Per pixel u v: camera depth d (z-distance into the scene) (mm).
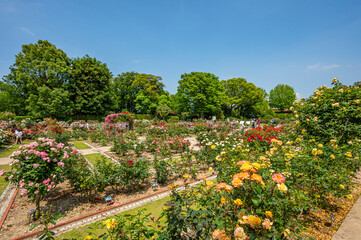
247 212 1688
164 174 5141
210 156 6109
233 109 44031
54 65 22438
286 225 1878
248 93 37844
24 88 23484
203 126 15219
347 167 3447
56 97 21391
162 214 1780
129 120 14555
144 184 5109
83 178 4066
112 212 3658
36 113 20969
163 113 26656
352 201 3373
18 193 4488
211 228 1571
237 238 1263
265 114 41906
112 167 4543
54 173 3449
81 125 16984
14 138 11945
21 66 21594
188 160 6137
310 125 4555
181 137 10742
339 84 4922
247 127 21500
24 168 3148
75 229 3096
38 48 23375
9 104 24516
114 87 37812
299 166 2865
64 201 4109
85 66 27312
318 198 3012
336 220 2785
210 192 2141
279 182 1675
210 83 30500
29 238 2912
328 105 4492
